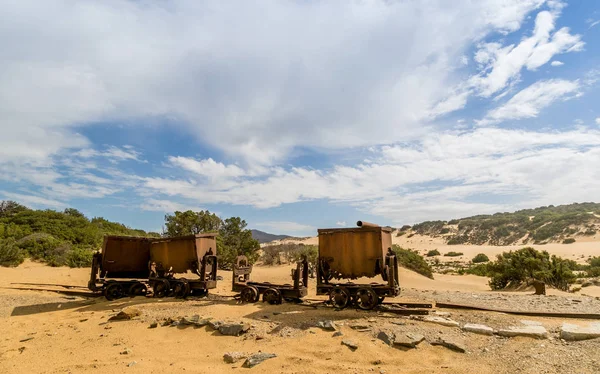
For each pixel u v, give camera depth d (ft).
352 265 31.89
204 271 38.11
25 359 19.30
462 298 40.27
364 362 18.10
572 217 235.40
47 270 59.93
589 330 21.20
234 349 20.38
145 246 42.88
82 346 21.44
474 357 18.81
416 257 89.92
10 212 104.83
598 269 82.74
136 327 25.03
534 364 17.38
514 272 60.44
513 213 357.20
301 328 23.57
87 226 101.45
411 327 23.30
